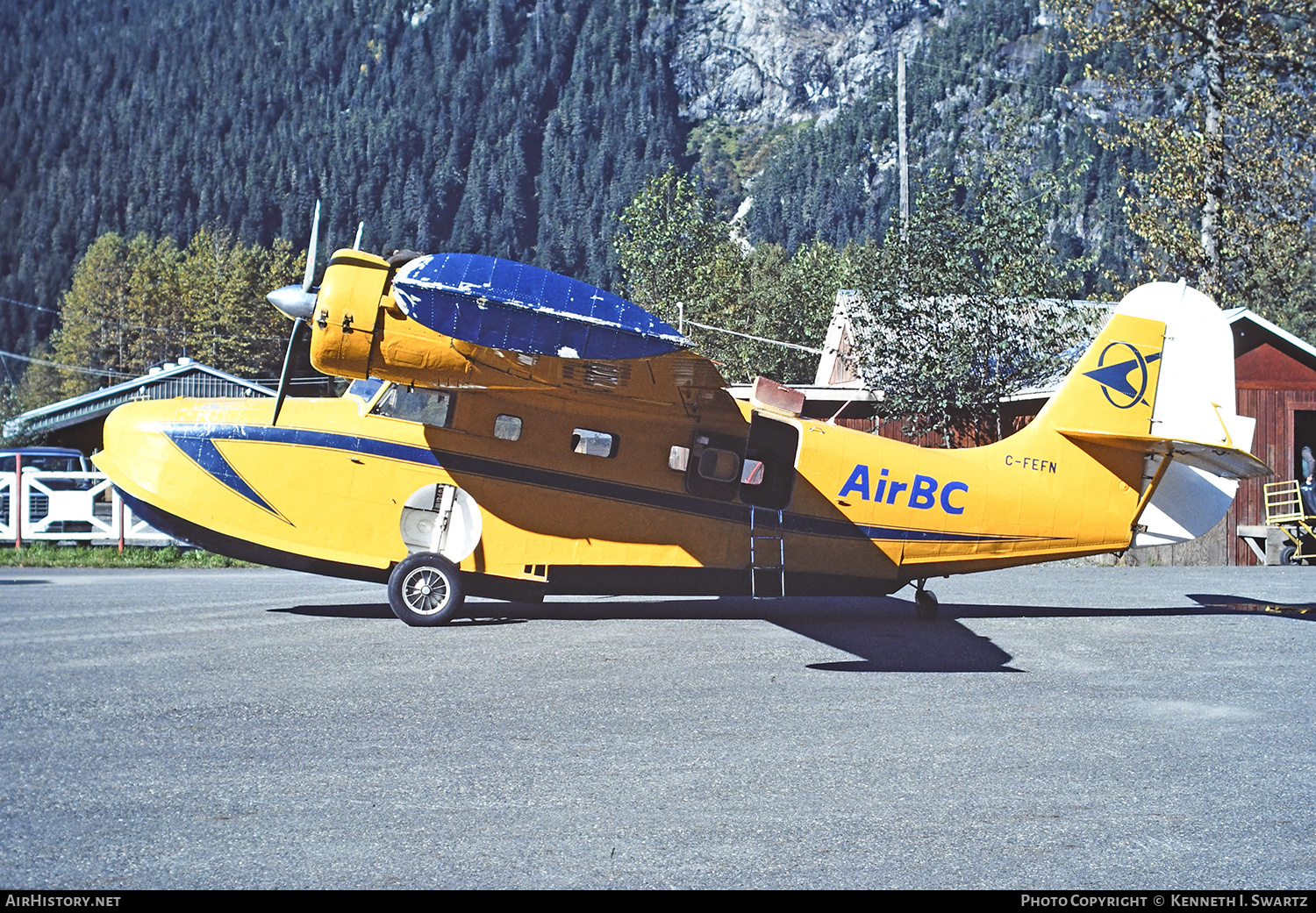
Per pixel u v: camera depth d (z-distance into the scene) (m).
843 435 10.22
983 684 7.11
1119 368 10.67
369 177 174.50
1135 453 10.65
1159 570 17.55
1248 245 25.30
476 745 5.43
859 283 20.19
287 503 9.45
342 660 7.54
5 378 95.81
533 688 6.74
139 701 6.20
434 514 9.57
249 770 4.96
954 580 15.02
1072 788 4.89
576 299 7.62
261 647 7.97
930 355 19.30
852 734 5.77
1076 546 10.72
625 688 6.79
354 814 4.42
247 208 150.25
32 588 11.78
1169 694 6.85
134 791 4.64
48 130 168.25
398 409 9.60
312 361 8.50
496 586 9.58
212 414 9.57
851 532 10.20
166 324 88.94
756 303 41.88
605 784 4.86
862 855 4.07
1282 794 4.84
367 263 8.40
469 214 177.75
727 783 4.90
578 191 187.50
